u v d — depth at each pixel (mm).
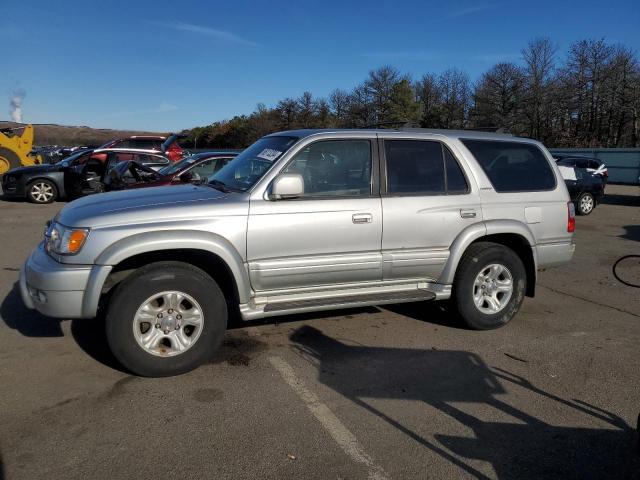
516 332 5117
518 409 3605
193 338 3967
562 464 2996
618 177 30141
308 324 5145
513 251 5148
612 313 5805
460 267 4941
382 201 4586
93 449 3012
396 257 4656
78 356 4250
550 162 5465
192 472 2832
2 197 15656
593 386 3977
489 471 2916
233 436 3178
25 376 3893
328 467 2906
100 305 4094
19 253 7914
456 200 4879
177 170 9297
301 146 4410
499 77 55562
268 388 3803
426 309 5719
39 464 2863
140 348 3809
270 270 4215
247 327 5023
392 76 62344
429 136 4949
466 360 4398
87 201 4258
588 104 52688
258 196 4199
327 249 4387
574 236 10992
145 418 3355
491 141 5230
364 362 4301
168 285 3828
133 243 3754
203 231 3951
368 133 4707
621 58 50344
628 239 10625
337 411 3506
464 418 3469
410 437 3225
